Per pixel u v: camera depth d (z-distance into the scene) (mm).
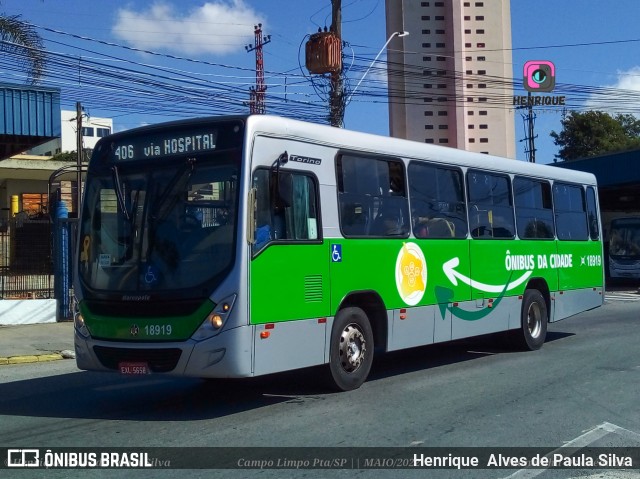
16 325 17250
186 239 7910
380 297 9609
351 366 9328
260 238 7895
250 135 7887
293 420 7848
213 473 6070
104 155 8750
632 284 33938
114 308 8070
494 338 13484
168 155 8289
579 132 59219
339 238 9000
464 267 11312
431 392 9328
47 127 18281
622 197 38594
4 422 8062
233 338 7531
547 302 13641
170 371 7707
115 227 8375
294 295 8289
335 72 19906
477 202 11797
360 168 9500
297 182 8516
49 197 13945
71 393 9852
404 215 10195
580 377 10352
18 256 18188
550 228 13797
